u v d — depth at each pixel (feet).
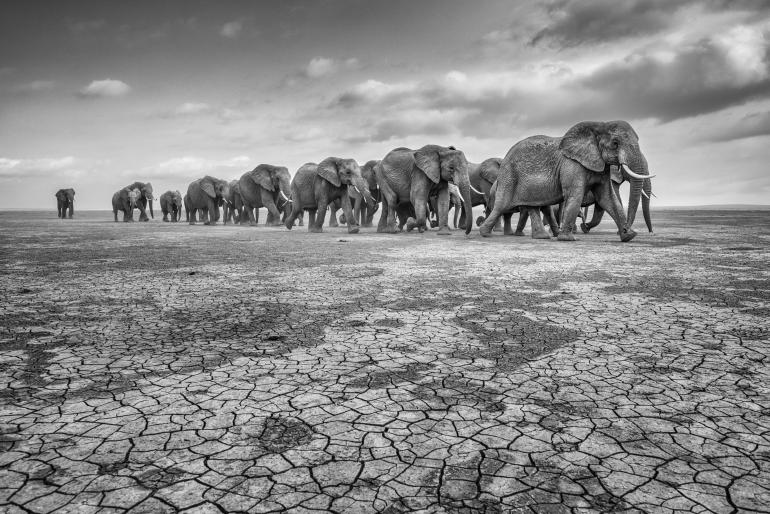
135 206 138.21
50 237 66.85
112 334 16.55
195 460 8.32
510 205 57.62
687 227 79.25
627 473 7.86
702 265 32.63
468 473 7.87
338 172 72.02
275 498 7.22
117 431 9.40
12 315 19.35
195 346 15.16
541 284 25.93
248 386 11.80
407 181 69.62
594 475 7.79
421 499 7.17
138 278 29.07
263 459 8.34
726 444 8.82
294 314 19.56
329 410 10.38
